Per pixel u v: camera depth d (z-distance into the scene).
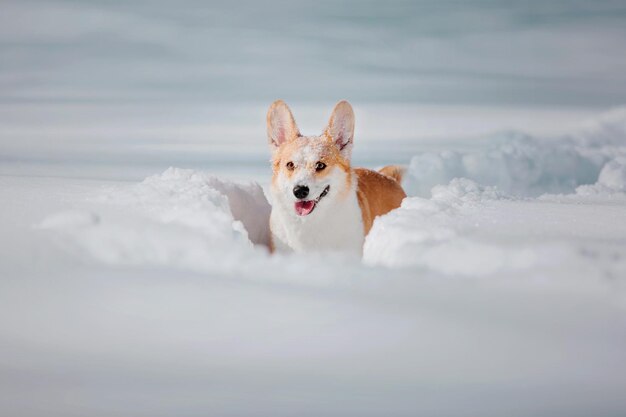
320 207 10.80
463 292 6.09
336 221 10.91
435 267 6.92
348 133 11.14
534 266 6.57
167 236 7.14
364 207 11.67
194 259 6.89
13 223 7.71
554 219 9.47
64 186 10.94
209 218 7.93
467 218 9.20
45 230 7.35
